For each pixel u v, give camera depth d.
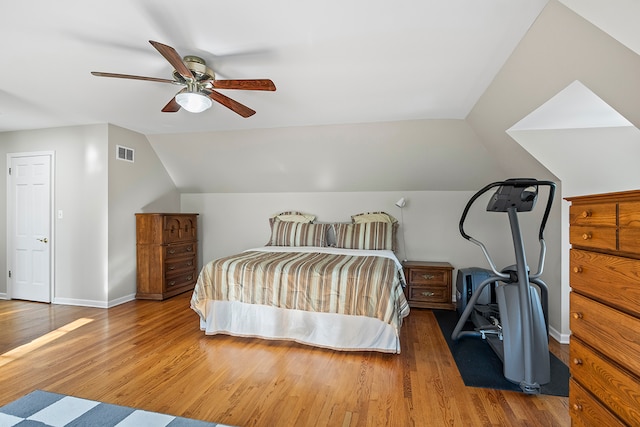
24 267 4.02
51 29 1.77
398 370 2.30
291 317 2.76
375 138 3.72
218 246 5.06
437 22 1.69
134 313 3.54
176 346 2.68
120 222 3.91
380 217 4.25
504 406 1.87
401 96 2.75
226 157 4.34
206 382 2.12
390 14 1.63
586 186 2.66
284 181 4.59
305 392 2.01
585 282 1.35
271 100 2.87
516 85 2.23
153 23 1.71
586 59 1.58
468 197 4.23
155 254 4.08
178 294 4.38
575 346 1.41
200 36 1.83
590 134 2.69
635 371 1.08
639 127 1.71
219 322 2.91
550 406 1.87
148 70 2.28
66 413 1.77
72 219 3.83
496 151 3.39
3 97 2.84
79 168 3.80
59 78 2.44
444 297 3.82
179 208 5.13
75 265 3.83
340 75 2.35
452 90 2.61
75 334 2.93
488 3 1.53
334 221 4.62
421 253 4.36
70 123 3.70
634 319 1.08
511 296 2.19
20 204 4.01
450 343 2.80
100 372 2.23
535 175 3.05
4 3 1.54
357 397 1.96
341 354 2.56
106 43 1.92
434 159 3.88
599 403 1.26
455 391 2.03
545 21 1.59
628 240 1.12
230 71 2.28
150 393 1.98
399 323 2.55
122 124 3.73
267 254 3.49
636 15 1.20
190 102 2.10
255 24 1.72
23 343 2.72
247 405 1.87
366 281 2.62
